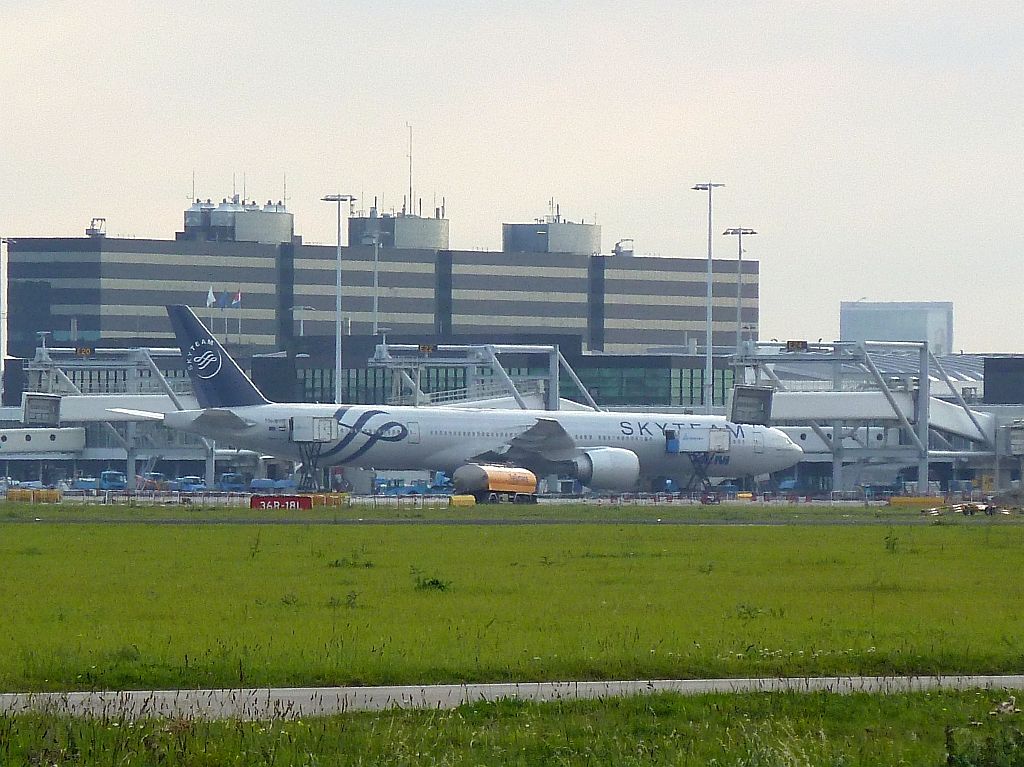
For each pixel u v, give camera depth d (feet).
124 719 188.24
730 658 247.09
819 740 189.78
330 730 186.60
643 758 179.73
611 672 237.66
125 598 327.67
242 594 338.13
